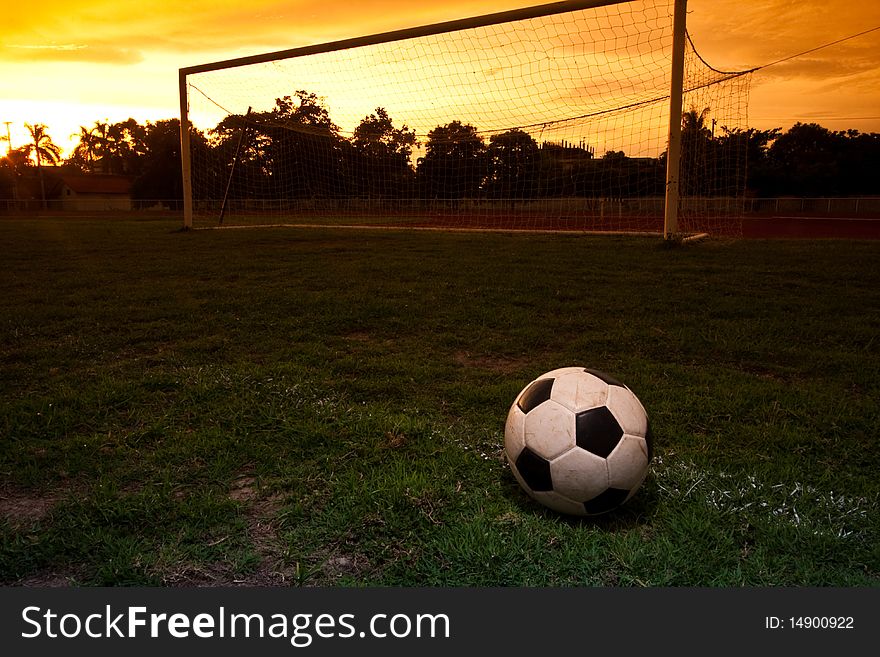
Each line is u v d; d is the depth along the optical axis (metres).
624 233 15.32
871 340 4.87
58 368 4.27
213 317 5.83
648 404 3.51
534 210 26.02
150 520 2.31
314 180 26.84
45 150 75.56
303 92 17.55
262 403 3.53
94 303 6.58
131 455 2.88
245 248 12.60
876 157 46.19
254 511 2.40
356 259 10.45
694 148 16.16
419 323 5.57
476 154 23.25
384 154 25.36
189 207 18.25
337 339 5.09
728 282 7.76
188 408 3.44
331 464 2.73
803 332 5.21
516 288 7.32
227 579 2.04
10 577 2.05
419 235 16.20
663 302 6.45
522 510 2.39
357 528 2.25
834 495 2.50
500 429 3.15
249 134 25.53
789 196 47.41
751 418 3.31
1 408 3.41
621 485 2.23
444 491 2.49
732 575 2.03
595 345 4.86
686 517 2.31
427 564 2.07
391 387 3.81
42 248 13.07
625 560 2.08
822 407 3.44
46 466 2.76
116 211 52.78
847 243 13.37
